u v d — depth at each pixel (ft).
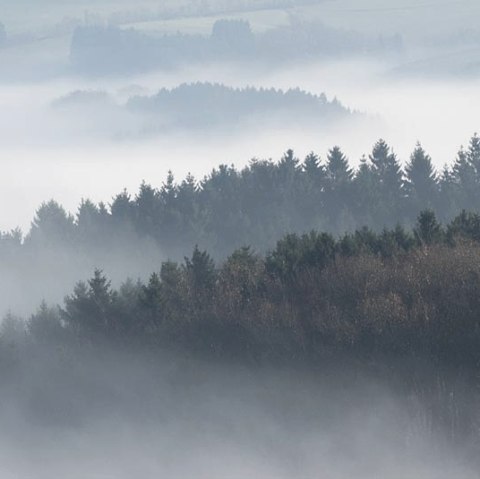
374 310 396.16
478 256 424.46
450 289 398.83
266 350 412.16
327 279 443.32
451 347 371.35
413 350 375.66
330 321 405.80
